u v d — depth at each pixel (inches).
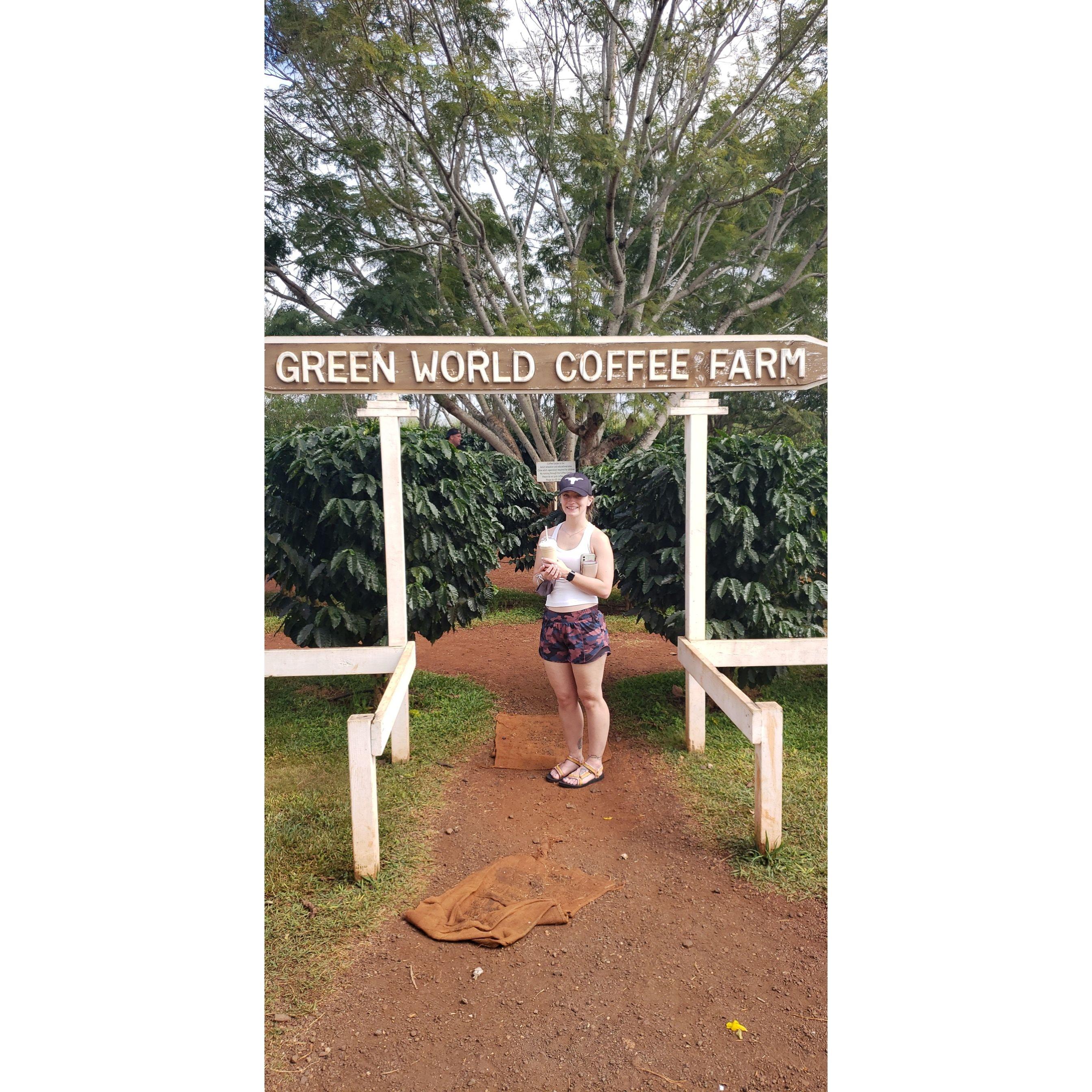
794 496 194.2
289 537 198.1
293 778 171.5
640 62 396.8
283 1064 89.2
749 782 167.2
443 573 214.7
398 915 119.0
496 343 163.2
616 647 297.6
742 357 166.2
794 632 197.8
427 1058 90.4
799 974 105.0
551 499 461.1
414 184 438.9
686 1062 89.9
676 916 118.9
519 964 107.3
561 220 480.7
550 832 147.3
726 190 422.6
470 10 383.9
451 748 191.8
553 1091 85.9
